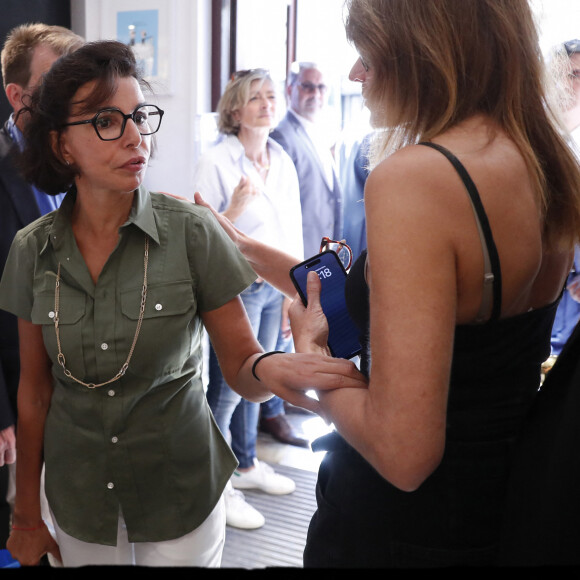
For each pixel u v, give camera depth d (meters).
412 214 0.75
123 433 1.26
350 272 1.00
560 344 2.56
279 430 3.48
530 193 0.83
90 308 1.23
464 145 0.81
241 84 2.89
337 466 1.01
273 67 3.50
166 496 1.30
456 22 0.83
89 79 1.13
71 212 1.27
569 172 0.87
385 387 0.75
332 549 1.00
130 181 1.17
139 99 1.18
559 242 0.89
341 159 3.26
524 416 0.91
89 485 1.28
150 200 1.26
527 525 0.81
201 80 3.37
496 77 0.84
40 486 1.49
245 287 1.29
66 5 3.35
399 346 0.73
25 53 1.74
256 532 2.62
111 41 1.19
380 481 0.94
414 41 0.84
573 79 2.28
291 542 2.56
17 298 1.30
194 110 3.34
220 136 3.09
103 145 1.14
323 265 1.13
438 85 0.84
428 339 0.73
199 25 3.29
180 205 1.28
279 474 3.08
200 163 2.95
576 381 0.79
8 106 2.99
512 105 0.85
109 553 1.32
